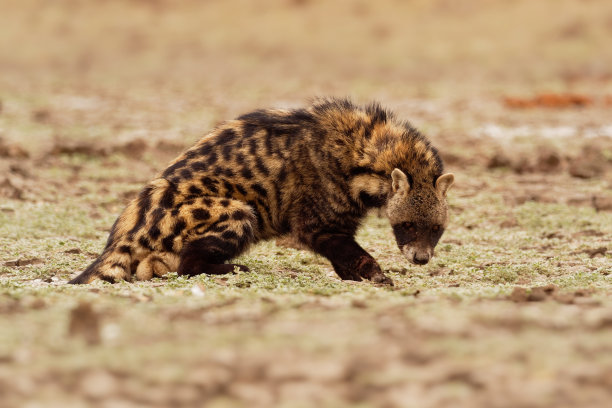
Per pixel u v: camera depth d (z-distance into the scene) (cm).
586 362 734
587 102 3734
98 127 3031
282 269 1369
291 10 6975
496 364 732
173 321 891
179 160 1334
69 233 1664
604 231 1700
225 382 704
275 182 1312
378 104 1397
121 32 6681
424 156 1297
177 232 1256
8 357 757
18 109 3481
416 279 1282
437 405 655
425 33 6322
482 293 1060
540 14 6378
